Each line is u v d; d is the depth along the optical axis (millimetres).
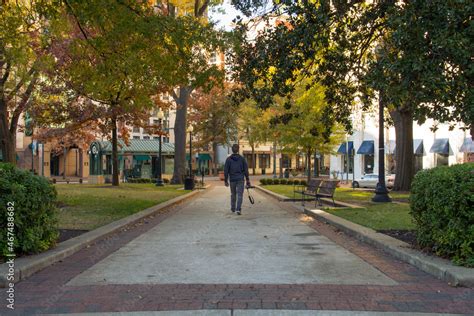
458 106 9023
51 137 30578
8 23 13484
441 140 37375
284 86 11484
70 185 32062
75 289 5477
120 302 4961
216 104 53375
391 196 20156
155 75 14141
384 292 5344
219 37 12883
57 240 8391
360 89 12898
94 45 13469
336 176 46094
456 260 6195
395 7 9742
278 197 20859
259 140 52531
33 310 4703
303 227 11023
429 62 8469
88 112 25172
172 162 56250
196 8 26391
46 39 14883
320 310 4688
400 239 8430
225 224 11617
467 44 8273
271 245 8461
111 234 9617
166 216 13680
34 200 6695
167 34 12984
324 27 10625
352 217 11758
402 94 8945
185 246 8359
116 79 14352
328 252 7781
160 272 6320
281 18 13859
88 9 11992
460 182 6215
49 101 24922
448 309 4742
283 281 5832
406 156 23875
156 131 30453
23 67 15281
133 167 55469
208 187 34062
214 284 5676
